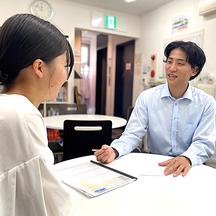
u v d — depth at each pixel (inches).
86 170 41.8
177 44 56.4
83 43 245.9
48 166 20.7
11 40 20.9
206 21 116.6
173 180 39.0
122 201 31.3
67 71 25.4
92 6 153.4
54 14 141.8
